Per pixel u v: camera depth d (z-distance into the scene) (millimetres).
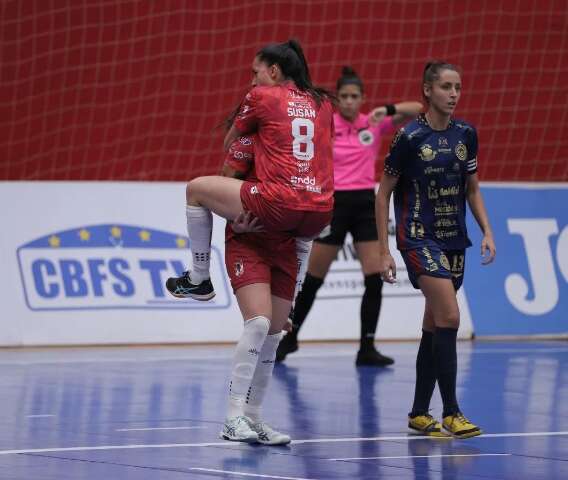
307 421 18656
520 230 35688
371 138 28109
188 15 42438
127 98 42094
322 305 33062
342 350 30766
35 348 30281
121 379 23828
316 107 16266
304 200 15852
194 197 16359
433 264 17281
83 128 41812
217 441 16422
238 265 16344
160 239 32094
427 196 17469
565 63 44844
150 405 20141
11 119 41188
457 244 17688
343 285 33344
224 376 24531
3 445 15836
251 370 16359
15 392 21594
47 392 21672
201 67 42562
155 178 42281
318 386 23250
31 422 18031
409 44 43875
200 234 16516
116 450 15523
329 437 17047
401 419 18969
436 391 22797
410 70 43906
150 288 31812
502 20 44344
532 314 35281
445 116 17453
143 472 13844
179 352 29609
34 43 41281
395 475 13922
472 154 17922
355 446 16219
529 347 32188
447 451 15836
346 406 20438
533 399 21484
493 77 44375
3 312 30594
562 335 35438
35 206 31297
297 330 28156
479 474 14055
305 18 43125
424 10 43906
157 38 42250
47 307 30953
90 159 41844
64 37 41531
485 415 19469
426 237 17469
